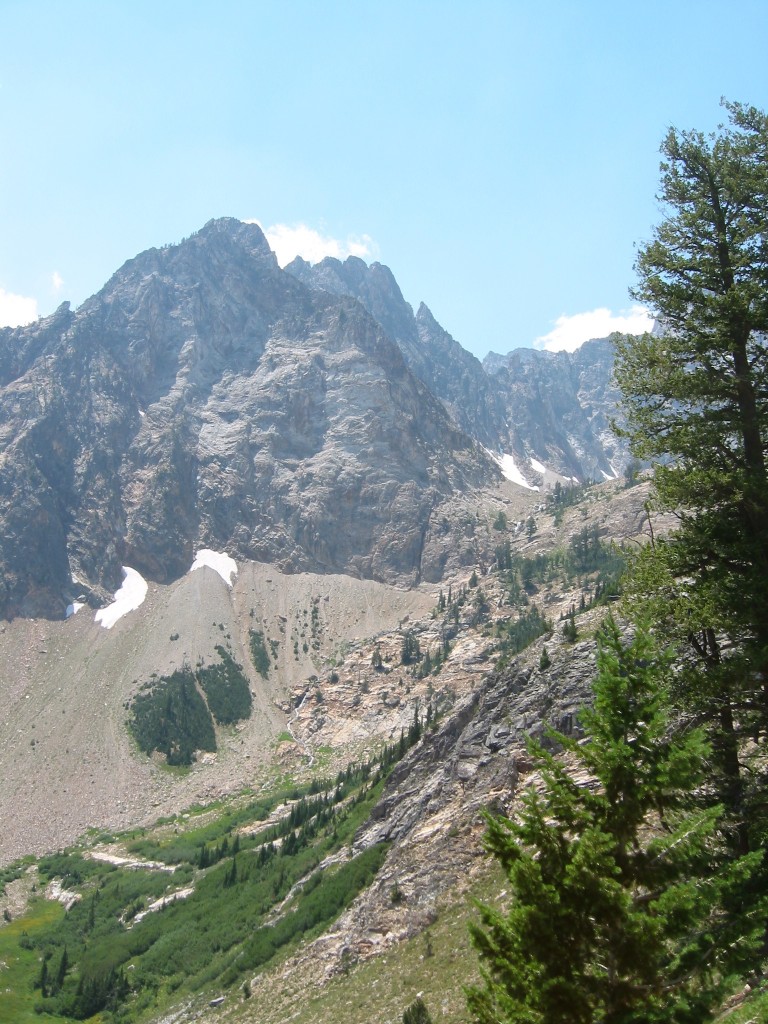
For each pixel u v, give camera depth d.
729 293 29.34
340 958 70.69
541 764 21.06
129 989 100.94
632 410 32.53
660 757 20.06
